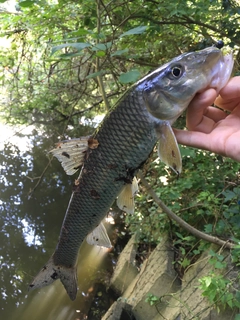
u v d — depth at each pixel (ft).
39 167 4.22
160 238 2.21
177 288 1.87
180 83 0.84
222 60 0.84
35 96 4.01
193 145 0.89
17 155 4.49
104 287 2.39
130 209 1.01
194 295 1.69
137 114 0.90
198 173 2.04
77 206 1.07
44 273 1.26
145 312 1.88
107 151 0.95
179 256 2.01
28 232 3.12
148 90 0.87
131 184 0.97
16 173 4.07
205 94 0.83
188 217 2.07
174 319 1.68
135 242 2.43
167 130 0.88
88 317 2.19
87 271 2.55
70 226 1.11
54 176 4.00
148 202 2.41
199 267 1.79
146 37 2.06
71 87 3.17
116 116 0.92
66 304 2.31
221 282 1.47
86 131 4.88
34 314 2.28
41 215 3.35
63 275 1.25
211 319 1.51
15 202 3.55
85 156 0.99
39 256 2.84
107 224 3.01
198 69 0.83
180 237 1.90
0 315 2.29
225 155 0.85
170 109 0.87
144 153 0.92
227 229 1.79
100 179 0.99
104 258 2.66
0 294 2.44
